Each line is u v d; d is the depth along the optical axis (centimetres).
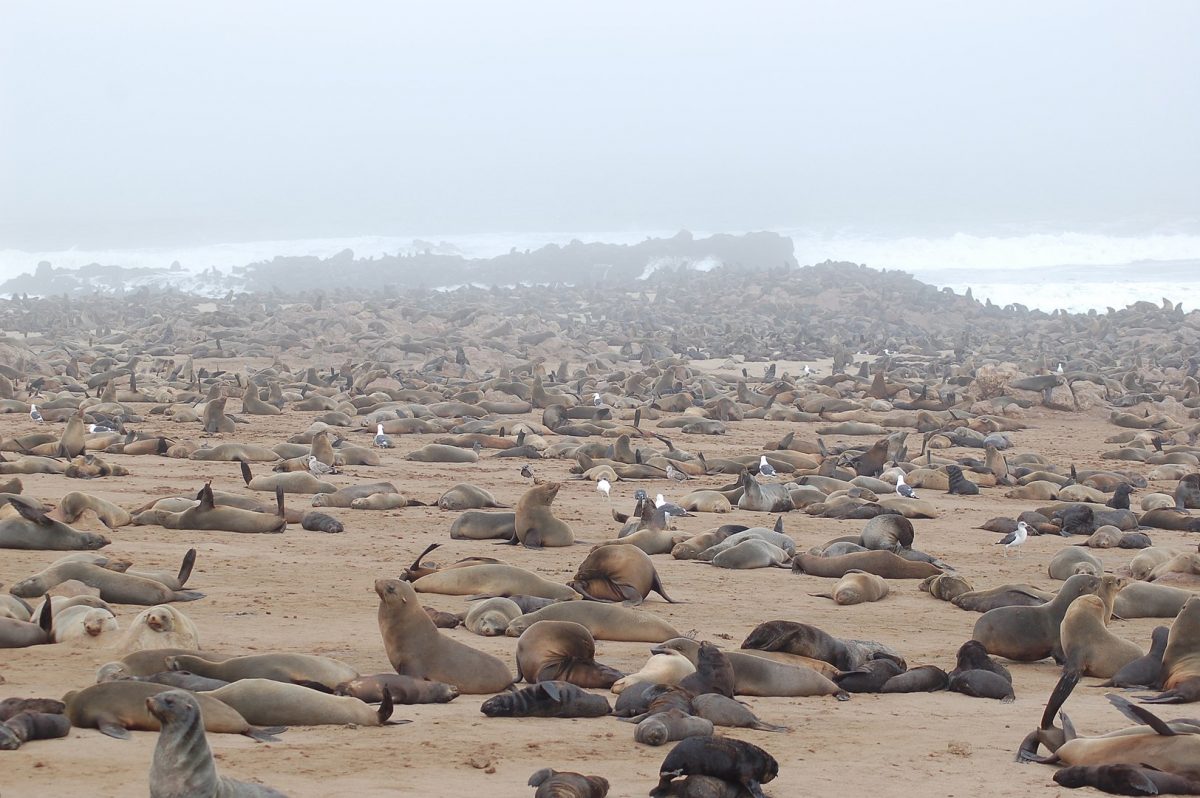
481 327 8300
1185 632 1086
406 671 1040
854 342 8219
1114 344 7875
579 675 1045
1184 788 788
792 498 2455
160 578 1437
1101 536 2036
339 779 774
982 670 1109
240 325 8025
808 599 1555
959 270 13662
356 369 5812
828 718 995
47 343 7156
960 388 5244
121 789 720
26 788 716
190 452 2922
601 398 4719
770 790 783
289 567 1648
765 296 10531
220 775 682
